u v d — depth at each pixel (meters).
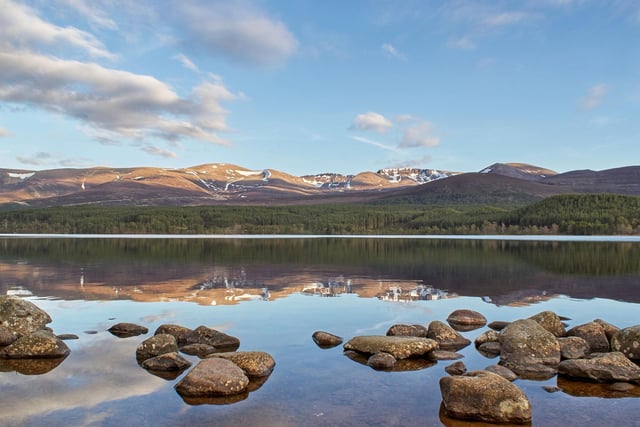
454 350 14.02
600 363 11.41
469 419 9.02
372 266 38.44
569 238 113.56
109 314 18.39
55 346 12.88
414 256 50.09
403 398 10.04
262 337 15.10
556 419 9.05
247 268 36.50
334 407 9.49
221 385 10.14
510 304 21.14
